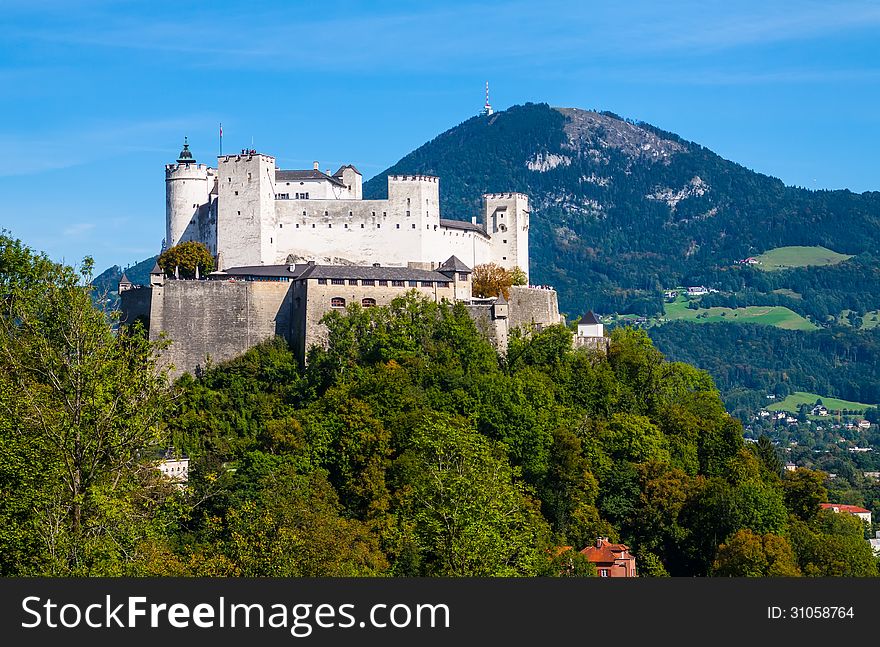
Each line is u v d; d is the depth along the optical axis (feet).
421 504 486.79
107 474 381.40
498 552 449.48
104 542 373.40
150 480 415.64
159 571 407.03
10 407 378.73
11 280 619.67
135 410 388.98
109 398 382.42
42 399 382.01
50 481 372.17
